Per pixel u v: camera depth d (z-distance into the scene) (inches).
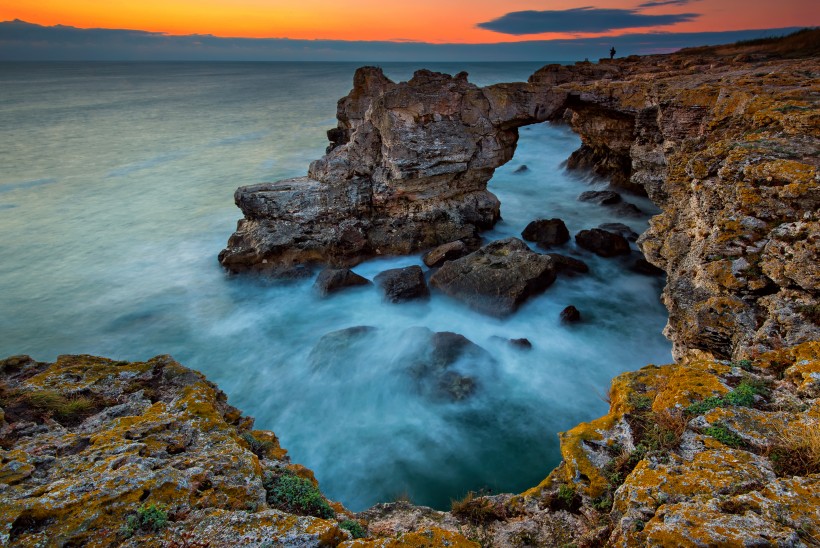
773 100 601.6
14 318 850.8
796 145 443.8
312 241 952.9
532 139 2185.0
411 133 927.0
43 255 1087.6
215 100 4402.1
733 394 262.1
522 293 785.6
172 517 218.8
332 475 524.7
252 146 2218.3
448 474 519.8
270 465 299.7
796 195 366.0
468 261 847.7
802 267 335.0
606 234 994.7
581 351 717.9
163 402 320.2
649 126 916.0
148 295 922.7
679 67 1440.7
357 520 309.4
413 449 551.8
